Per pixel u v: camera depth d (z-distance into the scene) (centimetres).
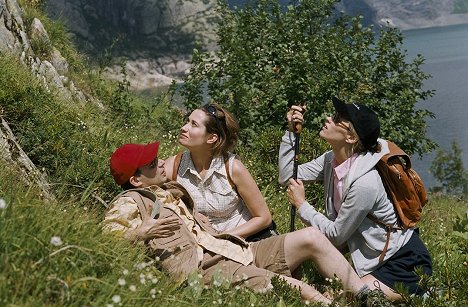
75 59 1394
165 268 494
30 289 349
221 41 1220
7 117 716
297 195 589
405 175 562
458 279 514
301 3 1270
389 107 1288
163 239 502
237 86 1148
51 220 406
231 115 577
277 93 1163
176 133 1152
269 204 796
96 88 1320
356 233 569
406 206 564
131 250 460
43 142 719
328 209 595
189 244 506
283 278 508
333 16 1305
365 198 550
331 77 1189
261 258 530
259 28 1248
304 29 1259
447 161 3650
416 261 562
